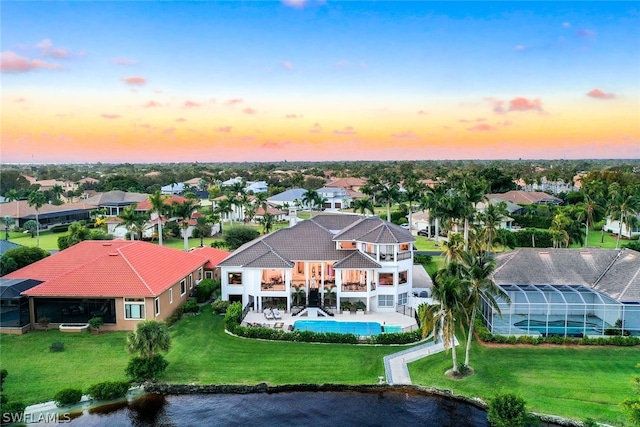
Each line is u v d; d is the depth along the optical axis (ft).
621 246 296.10
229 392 123.95
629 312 150.00
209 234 352.28
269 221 343.67
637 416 92.63
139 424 110.52
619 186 459.73
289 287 179.63
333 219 226.99
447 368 132.87
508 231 302.25
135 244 195.93
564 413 110.22
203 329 161.17
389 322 168.66
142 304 157.38
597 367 132.77
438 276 132.67
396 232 188.14
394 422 111.75
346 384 125.29
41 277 172.76
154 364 124.77
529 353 142.20
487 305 159.43
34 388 119.55
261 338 152.97
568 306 151.53
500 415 104.63
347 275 185.06
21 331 154.10
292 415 114.73
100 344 146.61
